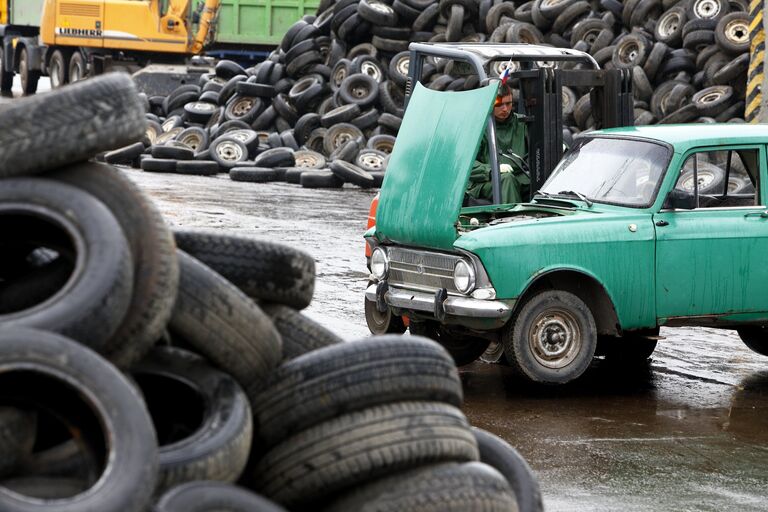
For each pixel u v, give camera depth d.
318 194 51.66
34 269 11.10
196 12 80.56
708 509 14.27
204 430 9.48
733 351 24.33
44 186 9.56
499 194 23.38
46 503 7.73
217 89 69.62
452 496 9.91
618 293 20.47
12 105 9.95
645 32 53.59
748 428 18.20
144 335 9.65
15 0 92.94
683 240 20.73
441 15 62.09
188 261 10.47
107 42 80.88
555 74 24.28
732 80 49.81
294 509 10.20
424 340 10.82
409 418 10.17
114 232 9.41
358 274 31.19
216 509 8.67
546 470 15.66
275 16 81.25
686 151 21.08
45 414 9.28
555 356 20.34
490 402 19.61
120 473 8.05
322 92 63.72
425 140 21.59
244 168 56.56
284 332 11.72
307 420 10.16
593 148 22.33
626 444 17.11
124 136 10.23
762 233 21.14
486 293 19.94
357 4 64.50
